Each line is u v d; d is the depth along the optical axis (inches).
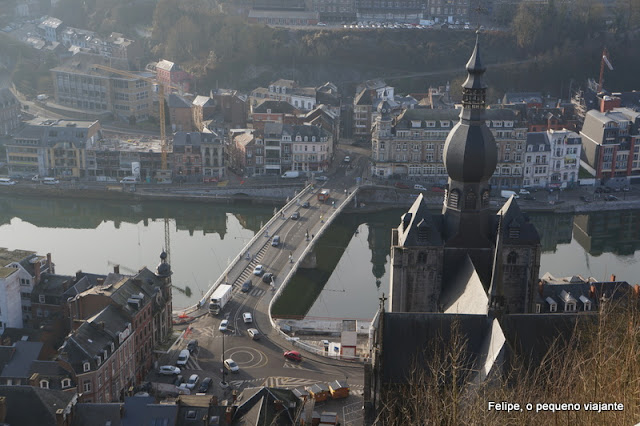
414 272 6171.3
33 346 6963.6
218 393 7229.3
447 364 4554.6
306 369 7706.7
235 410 5999.0
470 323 4753.9
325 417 6525.6
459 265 6102.4
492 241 6107.3
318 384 7194.9
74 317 7490.2
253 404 6033.5
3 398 5570.9
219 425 5841.5
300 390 7003.0
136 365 7519.7
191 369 7687.0
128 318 7372.1
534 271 6235.2
